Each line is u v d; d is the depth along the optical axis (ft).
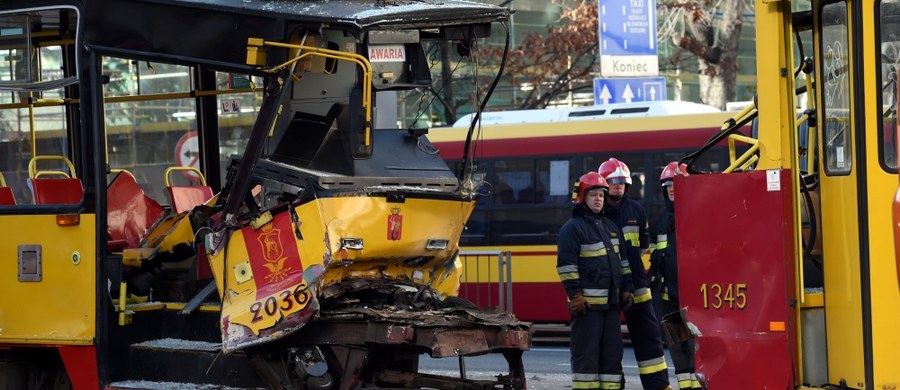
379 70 51.03
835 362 43.47
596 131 122.11
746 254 43.50
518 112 128.16
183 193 62.80
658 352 66.64
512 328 50.88
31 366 57.16
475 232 126.62
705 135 117.08
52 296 53.01
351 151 49.26
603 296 63.10
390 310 50.26
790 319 42.70
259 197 51.21
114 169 64.08
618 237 64.54
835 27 43.16
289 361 49.78
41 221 53.21
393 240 50.37
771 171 43.06
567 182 122.93
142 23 51.13
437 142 128.16
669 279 67.51
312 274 48.08
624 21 131.03
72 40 60.08
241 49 49.83
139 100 64.80
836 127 43.29
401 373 51.19
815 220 44.52
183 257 58.03
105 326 52.54
